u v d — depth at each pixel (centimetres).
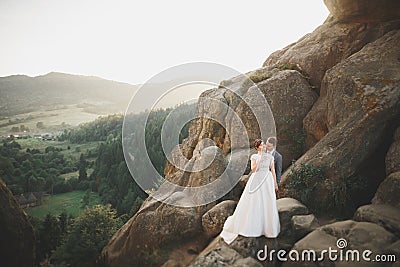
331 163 796
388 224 574
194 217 810
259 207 609
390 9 1081
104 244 860
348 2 1116
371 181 795
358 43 1123
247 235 600
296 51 1220
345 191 755
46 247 950
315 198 776
